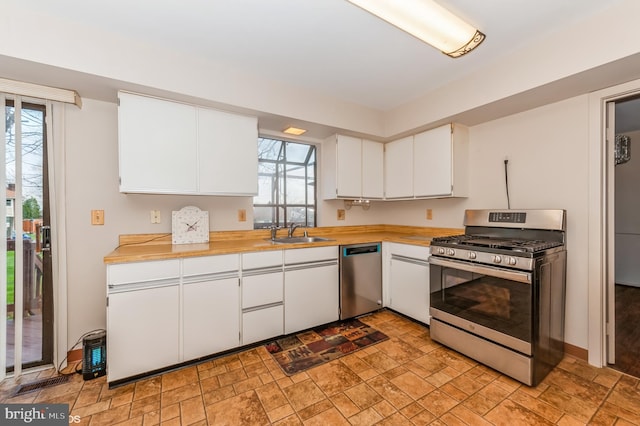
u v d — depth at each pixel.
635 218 3.94
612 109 2.01
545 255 1.86
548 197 2.25
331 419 1.51
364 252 2.90
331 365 2.02
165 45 1.96
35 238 2.00
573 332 2.11
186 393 1.73
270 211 3.15
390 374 1.91
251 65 2.22
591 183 2.01
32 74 1.75
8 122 1.91
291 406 1.61
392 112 3.10
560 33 1.80
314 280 2.58
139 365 1.85
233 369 1.98
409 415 1.54
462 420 1.50
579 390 1.73
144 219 2.37
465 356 2.13
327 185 3.22
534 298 1.75
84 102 2.14
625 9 1.54
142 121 2.05
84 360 1.87
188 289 2.00
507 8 1.59
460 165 2.73
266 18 1.68
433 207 3.20
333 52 2.04
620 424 1.46
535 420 1.49
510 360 1.84
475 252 2.04
